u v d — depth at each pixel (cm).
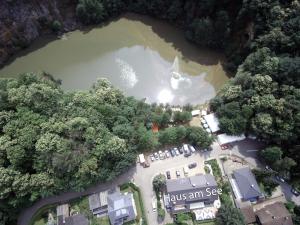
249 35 8788
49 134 6328
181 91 9012
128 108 7538
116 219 6362
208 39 9519
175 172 7225
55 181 6347
